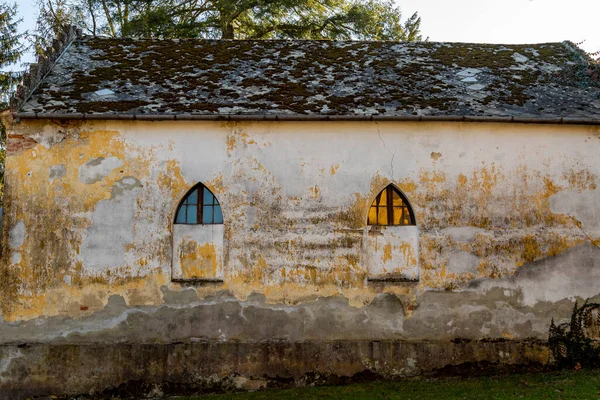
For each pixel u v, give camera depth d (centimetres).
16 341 1085
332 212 1145
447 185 1161
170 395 1084
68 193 1118
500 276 1148
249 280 1124
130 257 1116
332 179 1152
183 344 1100
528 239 1159
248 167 1146
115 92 1217
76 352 1088
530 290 1148
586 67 1381
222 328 1111
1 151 2444
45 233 1108
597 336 1144
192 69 1359
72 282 1103
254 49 1498
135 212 1125
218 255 1140
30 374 1079
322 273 1132
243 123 1151
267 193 1144
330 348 1112
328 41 1572
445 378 1107
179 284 1116
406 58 1463
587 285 1155
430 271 1142
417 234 1150
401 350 1119
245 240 1133
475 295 1141
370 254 1158
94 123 1130
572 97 1276
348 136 1159
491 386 1029
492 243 1154
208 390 1091
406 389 1033
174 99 1194
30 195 1112
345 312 1126
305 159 1152
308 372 1105
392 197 1173
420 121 1152
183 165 1139
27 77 1177
